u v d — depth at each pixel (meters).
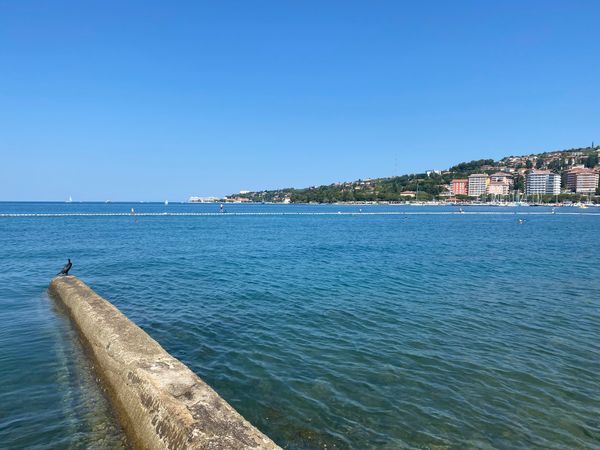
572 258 28.06
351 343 10.70
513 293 16.75
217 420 5.11
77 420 6.65
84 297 12.05
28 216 101.94
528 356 9.97
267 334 11.34
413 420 7.00
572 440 6.54
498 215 126.12
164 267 23.73
